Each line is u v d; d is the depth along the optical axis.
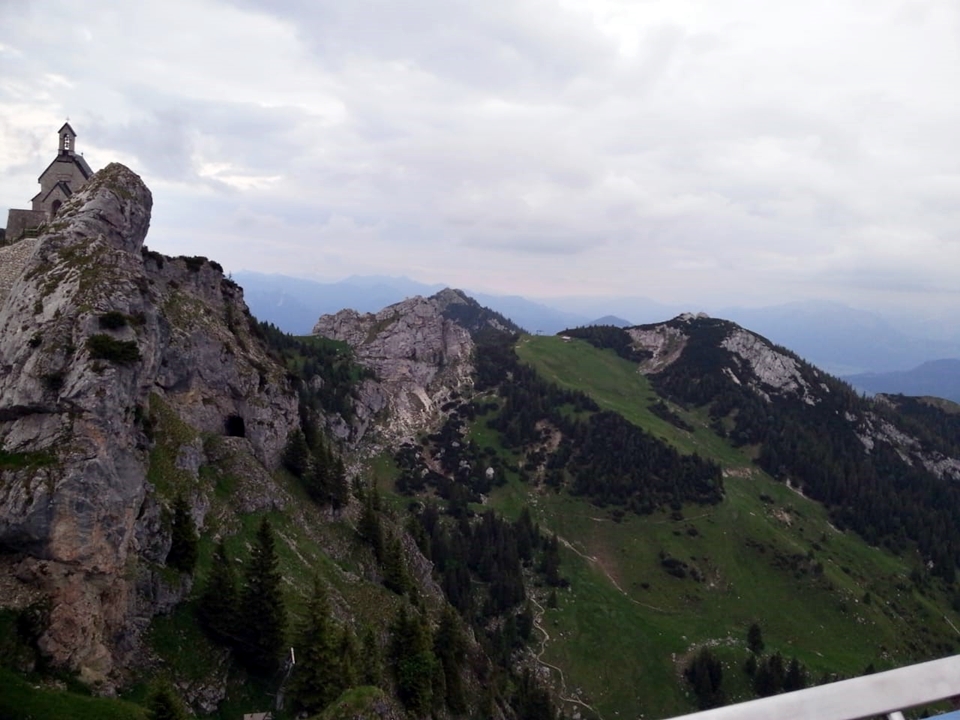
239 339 99.69
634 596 159.38
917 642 153.88
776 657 128.38
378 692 50.59
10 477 40.88
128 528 43.91
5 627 37.41
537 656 133.62
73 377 44.12
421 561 107.56
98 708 36.56
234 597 51.56
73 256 54.41
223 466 77.19
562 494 192.88
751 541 176.75
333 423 182.00
